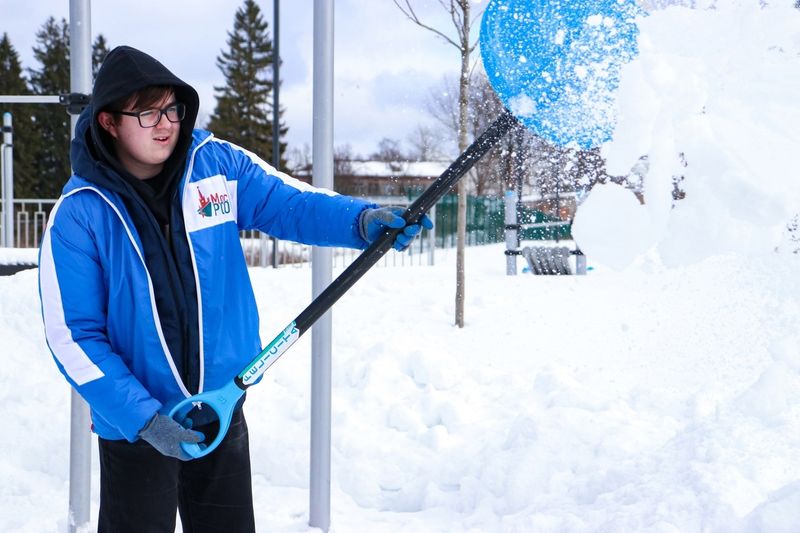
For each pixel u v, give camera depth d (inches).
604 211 78.8
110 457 77.5
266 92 1525.6
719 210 78.0
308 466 139.3
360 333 202.5
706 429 111.1
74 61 109.0
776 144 76.7
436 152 471.5
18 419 157.3
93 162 71.7
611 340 184.1
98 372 70.6
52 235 71.2
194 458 74.0
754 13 76.4
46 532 117.5
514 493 119.3
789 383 111.4
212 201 77.5
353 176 822.5
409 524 119.4
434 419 154.9
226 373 79.0
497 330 202.1
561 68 76.9
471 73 209.9
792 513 82.0
